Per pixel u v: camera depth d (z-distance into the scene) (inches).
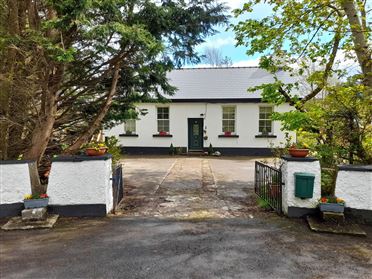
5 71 218.7
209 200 257.1
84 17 171.8
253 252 151.6
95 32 181.8
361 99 212.4
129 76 284.4
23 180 202.2
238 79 708.0
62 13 177.3
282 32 282.7
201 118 660.1
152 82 291.6
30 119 237.5
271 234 176.7
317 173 203.2
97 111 293.6
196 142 668.1
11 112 233.3
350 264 139.6
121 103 304.3
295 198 205.3
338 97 217.5
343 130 227.0
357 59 269.1
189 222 197.9
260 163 261.3
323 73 260.2
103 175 208.8
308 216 201.3
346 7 260.8
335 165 231.8
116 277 126.0
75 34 202.4
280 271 132.3
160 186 318.0
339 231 177.8
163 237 171.0
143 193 284.8
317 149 239.8
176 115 660.7
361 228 186.2
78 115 293.6
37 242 163.0
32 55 207.5
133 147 675.4
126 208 232.5
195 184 329.4
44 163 274.7
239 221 200.1
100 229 183.5
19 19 219.1
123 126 676.7
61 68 218.2
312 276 128.2
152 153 669.9
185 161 544.4
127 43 219.1
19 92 225.9
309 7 263.1
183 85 701.3
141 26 202.1
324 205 191.6
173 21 241.6
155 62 256.8
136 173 405.4
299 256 147.5
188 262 140.0
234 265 137.3
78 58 239.5
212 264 138.3
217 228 186.4
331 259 144.6
